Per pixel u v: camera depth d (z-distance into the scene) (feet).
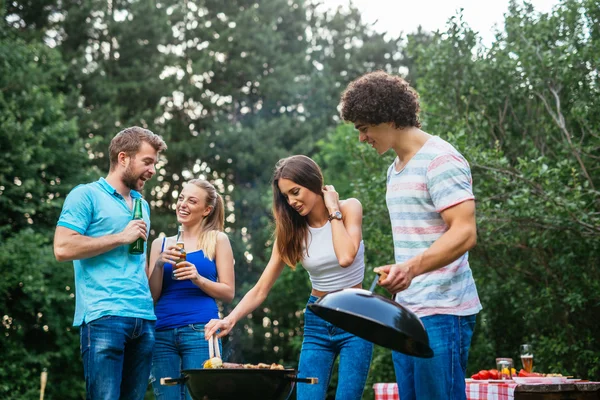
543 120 26.86
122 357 11.18
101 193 11.62
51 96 46.62
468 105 27.50
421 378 8.33
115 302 11.13
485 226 24.12
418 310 8.41
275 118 65.92
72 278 44.01
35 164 43.42
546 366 26.20
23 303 41.34
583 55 25.09
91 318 11.04
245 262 61.67
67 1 61.05
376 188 26.78
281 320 61.26
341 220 10.81
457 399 8.25
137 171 11.84
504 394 12.96
